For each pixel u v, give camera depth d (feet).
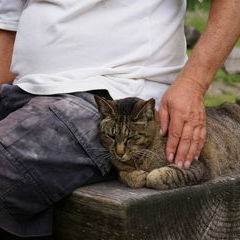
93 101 11.79
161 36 12.46
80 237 10.72
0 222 10.75
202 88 11.69
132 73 12.24
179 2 12.80
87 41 12.03
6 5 13.87
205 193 11.04
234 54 26.43
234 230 11.73
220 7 11.80
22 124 11.05
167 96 11.63
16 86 12.35
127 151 11.60
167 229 10.44
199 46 11.79
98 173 11.43
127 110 11.76
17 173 10.65
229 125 14.60
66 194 10.87
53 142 10.95
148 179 11.02
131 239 9.96
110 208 10.04
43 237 11.50
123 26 12.16
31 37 12.29
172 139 11.46
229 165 13.94
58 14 12.01
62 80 11.85
